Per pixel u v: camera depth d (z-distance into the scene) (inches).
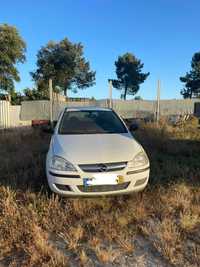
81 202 197.3
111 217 179.9
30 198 207.5
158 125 512.4
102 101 722.8
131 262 140.6
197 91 2518.5
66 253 148.5
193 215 178.4
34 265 139.3
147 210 190.7
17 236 160.7
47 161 205.3
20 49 1288.1
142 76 2837.1
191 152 347.3
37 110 745.6
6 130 608.7
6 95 1275.8
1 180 246.2
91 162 187.6
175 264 138.0
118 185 189.5
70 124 245.8
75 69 2202.3
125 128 247.8
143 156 203.5
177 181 233.5
